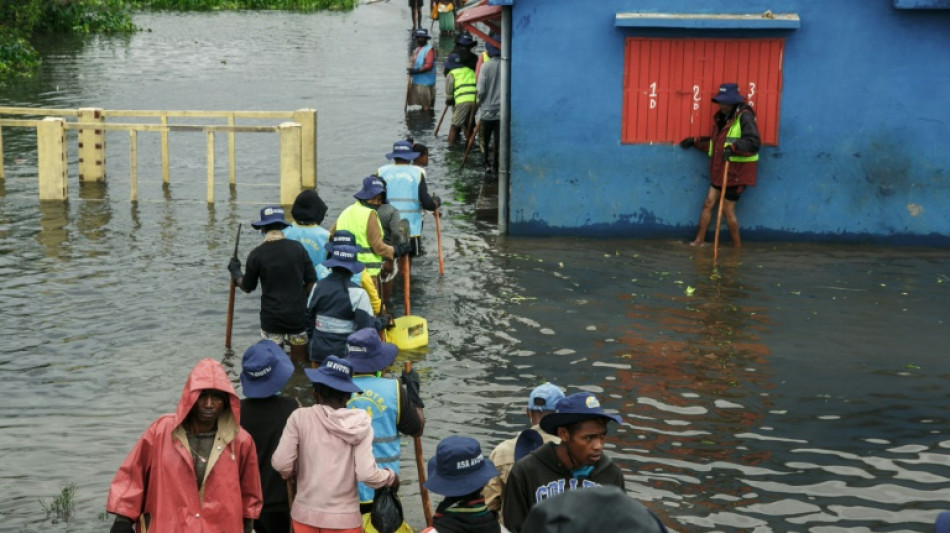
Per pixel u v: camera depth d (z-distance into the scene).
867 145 13.83
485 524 5.09
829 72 13.69
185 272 12.42
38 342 10.16
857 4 13.51
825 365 9.87
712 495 7.39
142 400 8.93
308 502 5.89
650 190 14.13
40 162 15.35
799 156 13.89
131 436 8.24
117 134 20.52
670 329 10.78
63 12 36.50
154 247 13.38
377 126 21.39
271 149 19.53
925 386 9.41
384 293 11.44
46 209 15.07
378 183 10.56
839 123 13.80
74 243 13.45
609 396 9.12
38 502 7.20
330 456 5.88
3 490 7.34
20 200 15.54
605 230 14.27
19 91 24.39
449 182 17.14
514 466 5.00
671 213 14.17
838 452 8.10
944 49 13.54
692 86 13.83
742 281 12.40
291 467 5.91
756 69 13.73
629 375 9.59
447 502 5.11
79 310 11.05
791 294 11.94
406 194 12.38
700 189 14.09
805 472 7.77
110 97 23.81
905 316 11.25
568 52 13.84
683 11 13.63
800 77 13.72
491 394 9.16
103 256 12.94
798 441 8.28
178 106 22.84
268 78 26.97
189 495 5.33
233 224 14.53
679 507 7.21
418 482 7.62
